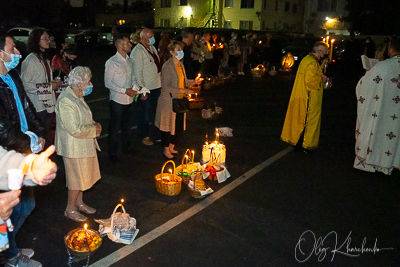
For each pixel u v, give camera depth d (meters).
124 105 5.72
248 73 18.38
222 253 3.61
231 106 10.51
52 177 1.80
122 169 5.65
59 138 3.78
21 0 30.66
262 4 36.41
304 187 5.25
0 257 2.22
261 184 5.29
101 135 7.37
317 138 6.68
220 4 33.84
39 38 4.98
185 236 3.88
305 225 4.21
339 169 6.03
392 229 4.22
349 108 11.20
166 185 4.59
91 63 19.31
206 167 5.28
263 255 3.62
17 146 2.73
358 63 19.11
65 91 3.68
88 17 42.59
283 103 11.32
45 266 3.32
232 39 16.61
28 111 3.13
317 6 38.53
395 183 5.52
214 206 4.57
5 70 2.76
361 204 4.80
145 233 3.90
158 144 6.86
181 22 38.66
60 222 4.08
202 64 13.92
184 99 5.80
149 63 6.35
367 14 27.75
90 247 3.21
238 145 7.09
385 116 5.50
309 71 6.32
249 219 4.29
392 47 5.47
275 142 7.39
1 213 1.70
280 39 23.55
